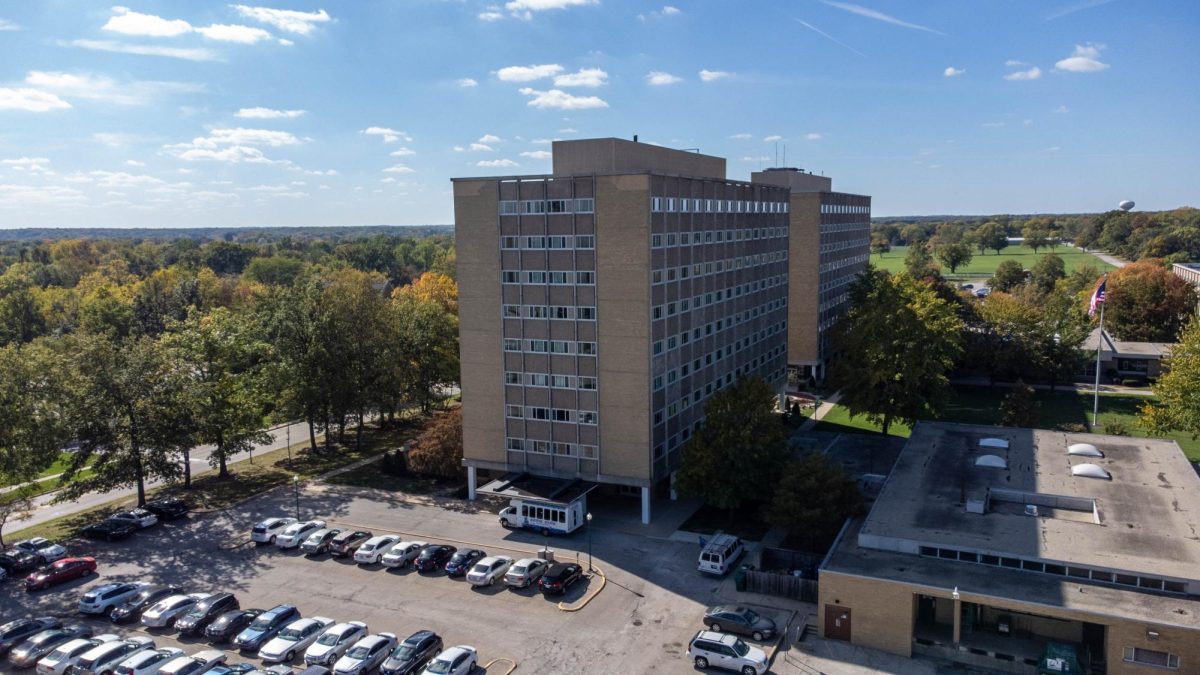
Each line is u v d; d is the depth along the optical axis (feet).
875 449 243.19
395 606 150.10
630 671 124.88
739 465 178.60
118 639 133.18
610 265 185.06
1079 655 121.80
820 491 162.40
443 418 230.07
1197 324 224.33
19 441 184.14
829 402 317.42
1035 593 121.70
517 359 199.21
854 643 131.44
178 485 231.50
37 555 172.35
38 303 487.20
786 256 289.94
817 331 344.28
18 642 136.05
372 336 262.26
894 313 246.27
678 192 197.98
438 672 120.78
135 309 453.58
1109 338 365.81
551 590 151.12
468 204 198.29
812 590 146.20
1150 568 122.83
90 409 198.49
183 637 140.46
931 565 134.00
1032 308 347.15
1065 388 335.88
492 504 207.31
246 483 232.12
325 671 122.83
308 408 252.21
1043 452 185.88
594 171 188.55
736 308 242.58
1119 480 163.43
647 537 180.45
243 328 260.83
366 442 276.62
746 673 121.70
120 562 175.32
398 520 196.54
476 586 156.56
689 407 211.82
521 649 132.46
